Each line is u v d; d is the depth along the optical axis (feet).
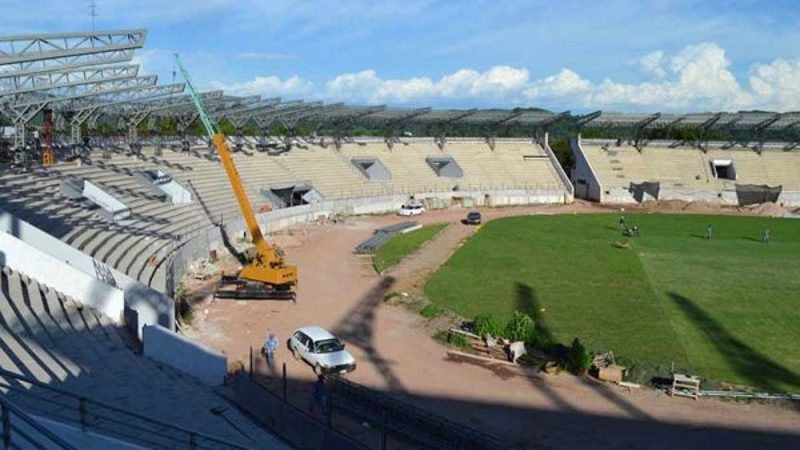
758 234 218.59
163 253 137.39
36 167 163.53
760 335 110.32
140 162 204.85
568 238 203.82
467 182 302.04
